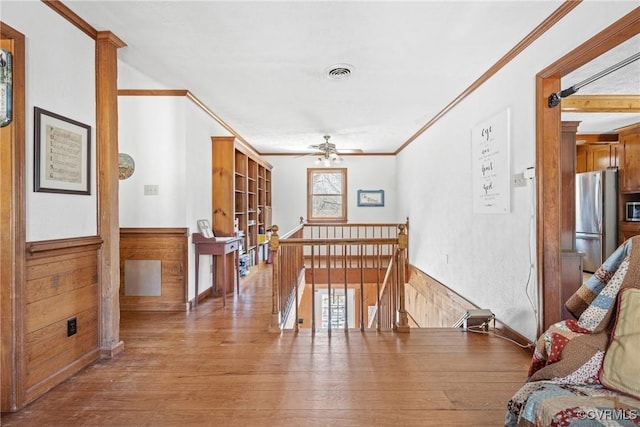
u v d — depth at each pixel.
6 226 1.85
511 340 2.84
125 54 2.80
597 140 5.37
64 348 2.21
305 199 7.59
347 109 4.29
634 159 4.87
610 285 1.55
